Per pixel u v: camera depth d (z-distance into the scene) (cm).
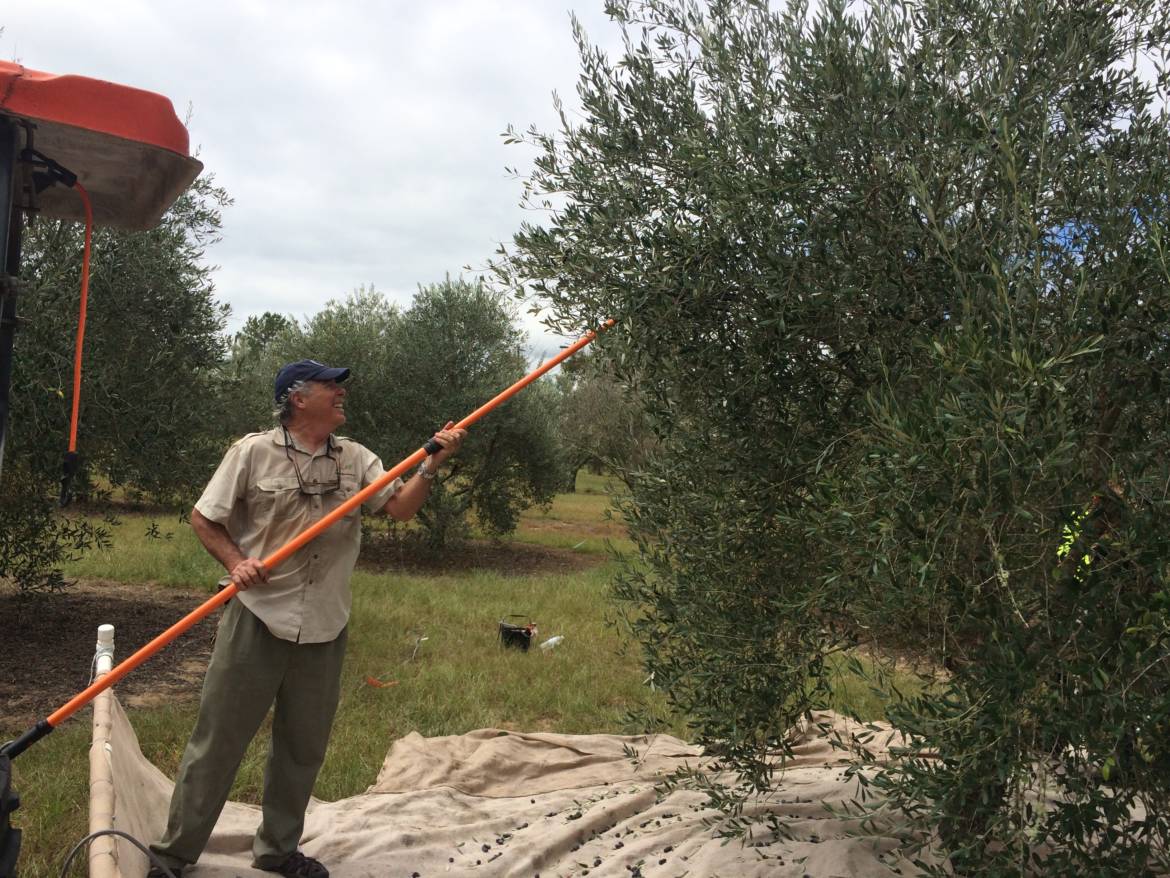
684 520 314
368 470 346
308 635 321
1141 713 215
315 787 464
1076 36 261
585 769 492
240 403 920
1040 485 215
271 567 304
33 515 747
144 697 618
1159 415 242
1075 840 254
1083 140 271
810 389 293
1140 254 228
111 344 757
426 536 1498
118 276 755
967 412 209
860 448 277
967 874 282
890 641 274
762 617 300
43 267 688
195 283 841
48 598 809
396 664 726
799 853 340
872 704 567
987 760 237
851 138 268
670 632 326
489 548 1647
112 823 260
